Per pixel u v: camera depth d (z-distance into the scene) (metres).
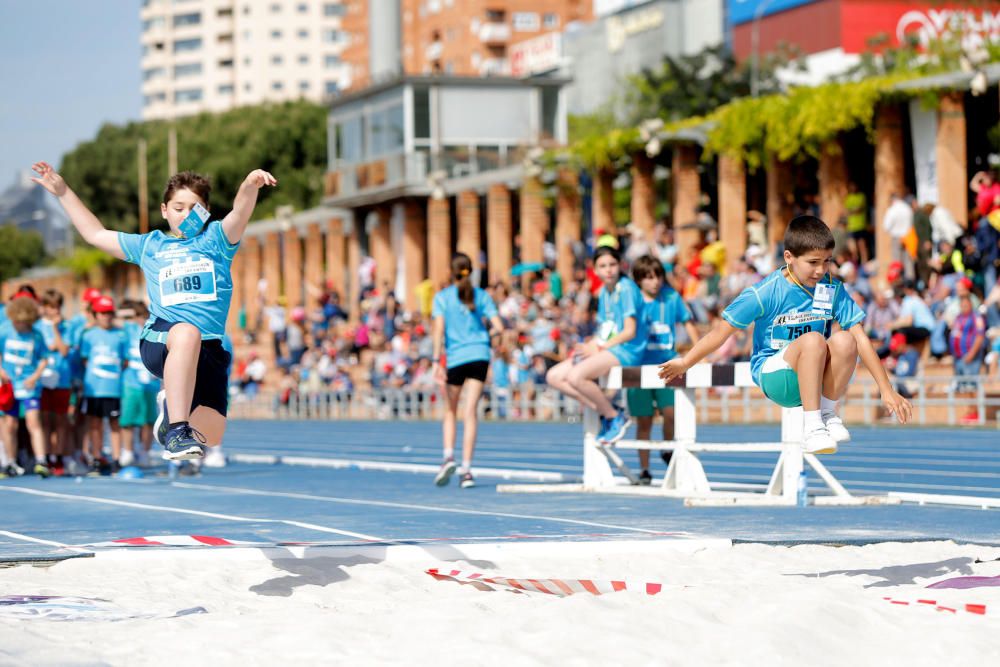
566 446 22.41
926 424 24.80
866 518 10.59
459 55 114.75
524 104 52.72
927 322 25.61
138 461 19.14
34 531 10.20
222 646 5.74
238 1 198.38
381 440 26.89
